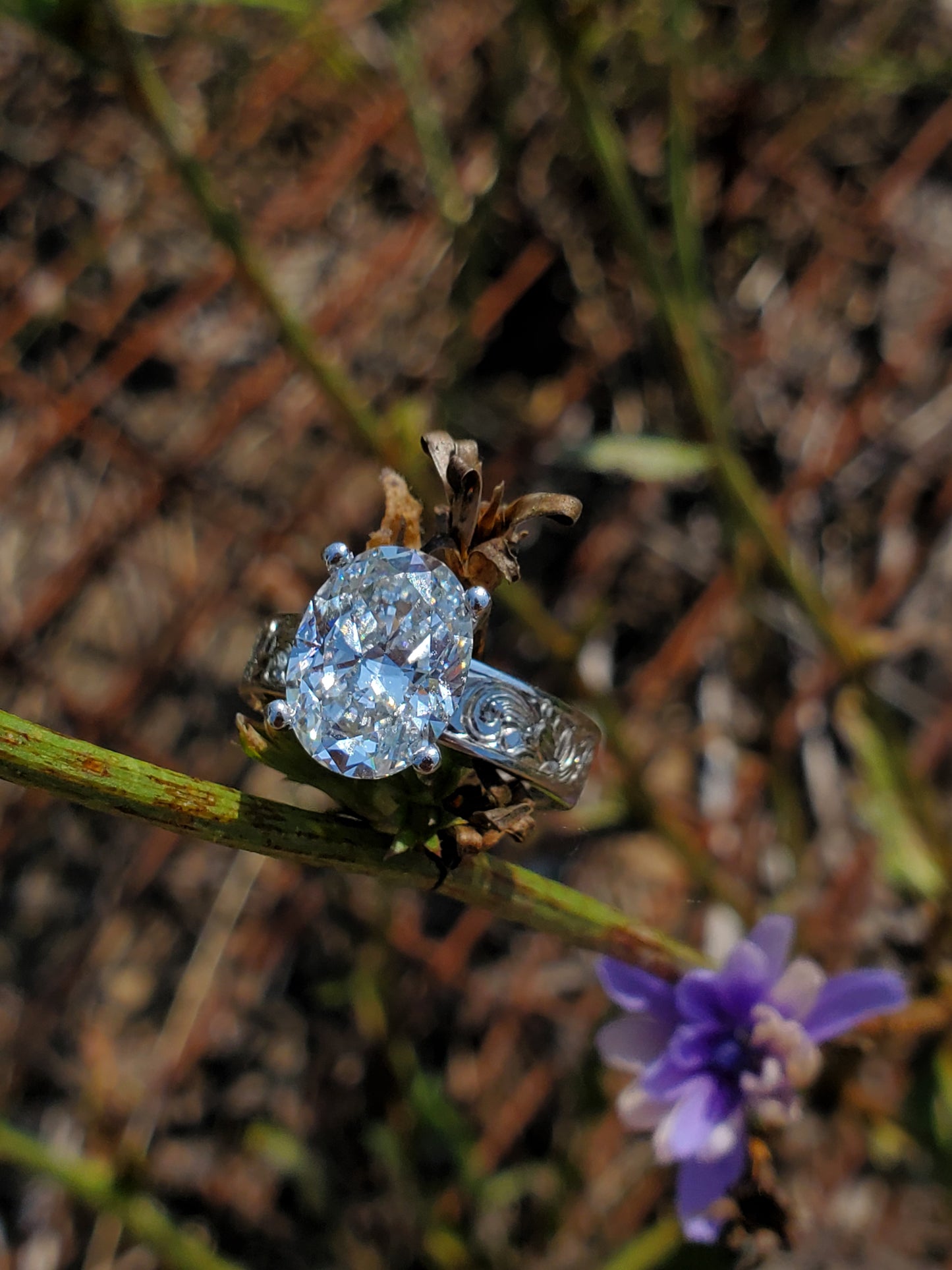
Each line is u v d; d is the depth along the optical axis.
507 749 0.14
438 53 0.28
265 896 0.24
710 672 0.26
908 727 0.26
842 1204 0.21
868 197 0.29
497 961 0.24
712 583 0.26
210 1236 0.23
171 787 0.13
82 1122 0.24
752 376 0.28
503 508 0.13
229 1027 0.24
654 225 0.28
